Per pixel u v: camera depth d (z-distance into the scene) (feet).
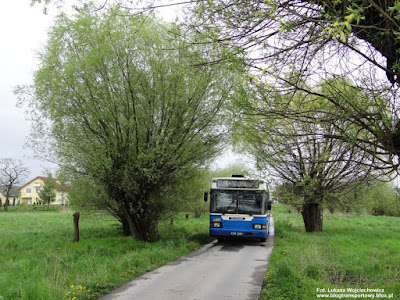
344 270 29.78
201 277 29.89
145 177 51.42
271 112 17.43
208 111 51.70
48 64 49.65
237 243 58.03
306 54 16.38
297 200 52.75
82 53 50.83
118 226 76.64
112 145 49.96
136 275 30.73
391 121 15.80
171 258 40.47
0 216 143.23
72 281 27.40
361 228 87.66
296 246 48.26
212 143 54.03
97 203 58.54
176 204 56.75
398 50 14.89
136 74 49.85
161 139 51.06
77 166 51.96
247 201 55.67
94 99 49.19
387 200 89.15
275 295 23.24
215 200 56.34
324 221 122.42
